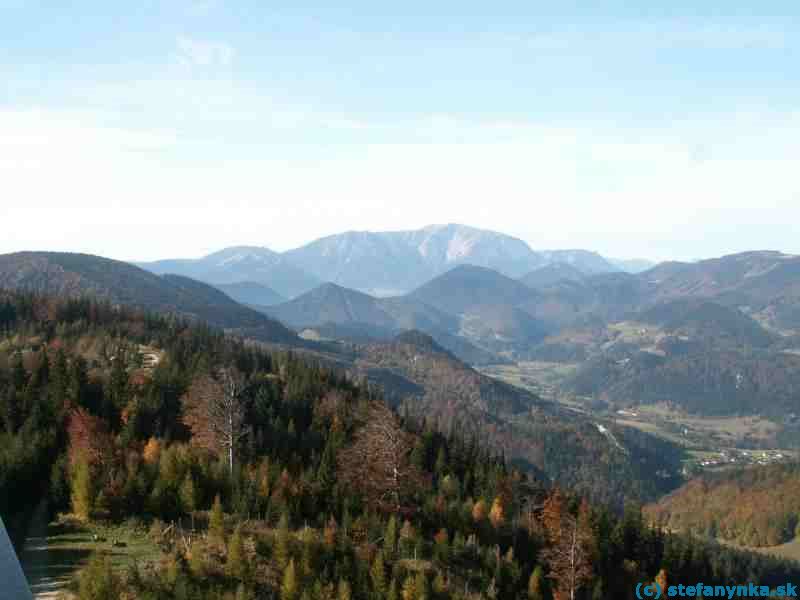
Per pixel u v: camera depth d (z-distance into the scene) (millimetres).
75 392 87188
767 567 145250
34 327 136000
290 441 86938
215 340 155250
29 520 61688
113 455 69500
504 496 83688
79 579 47312
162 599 47125
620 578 79250
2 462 66062
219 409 80875
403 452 76938
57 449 73562
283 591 50312
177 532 58312
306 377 119812
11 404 83500
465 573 63031
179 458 67688
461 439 120438
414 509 72938
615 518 99062
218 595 48531
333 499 67875
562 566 68188
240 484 66375
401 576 56844
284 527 56812
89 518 60656
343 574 54844
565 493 97125
